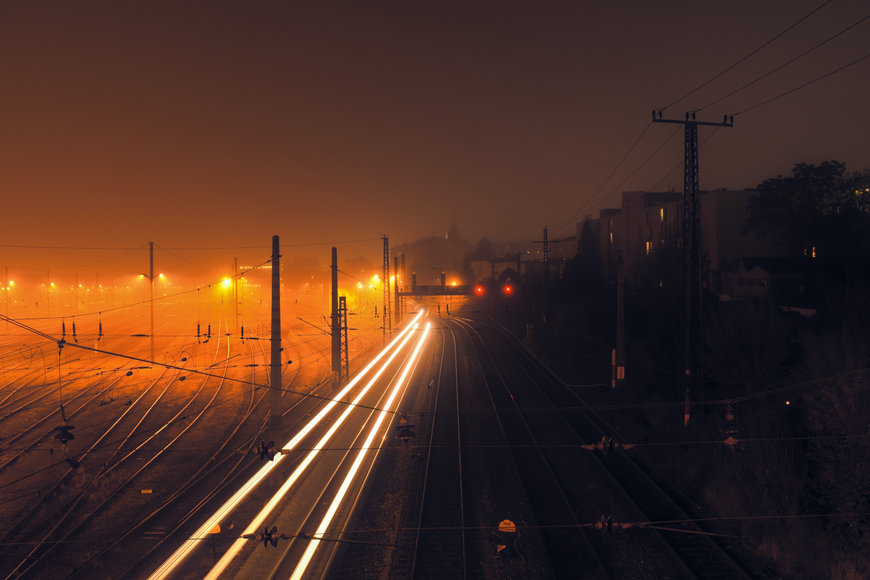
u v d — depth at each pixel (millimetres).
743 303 39312
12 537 18188
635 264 67312
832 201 48438
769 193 50875
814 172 49000
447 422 32375
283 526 19203
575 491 22219
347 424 32125
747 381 28406
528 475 23953
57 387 41750
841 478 18094
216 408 35531
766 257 48781
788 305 40188
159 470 24188
